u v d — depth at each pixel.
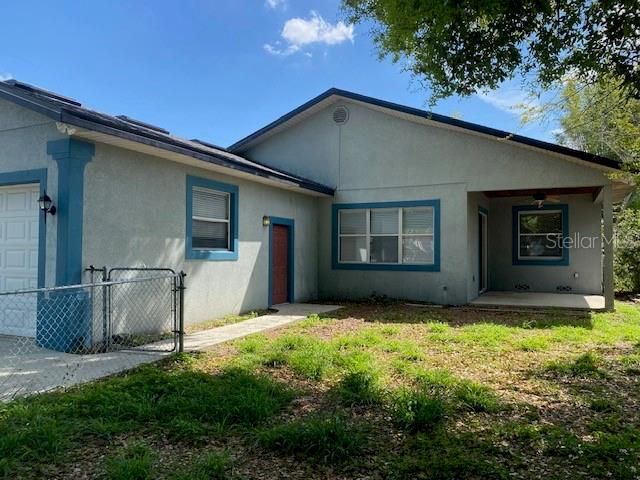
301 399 4.60
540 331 8.02
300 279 12.54
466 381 5.01
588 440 3.67
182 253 8.55
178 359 6.06
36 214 7.20
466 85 4.75
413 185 12.16
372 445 3.56
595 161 9.68
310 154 13.33
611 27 3.88
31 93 6.67
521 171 11.03
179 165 8.52
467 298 11.54
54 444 3.41
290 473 3.17
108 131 6.40
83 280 6.64
